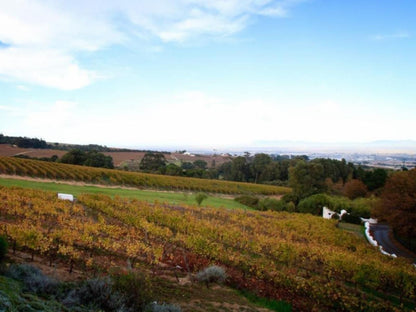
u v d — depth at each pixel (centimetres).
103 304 749
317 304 1288
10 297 569
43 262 1215
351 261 1720
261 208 5009
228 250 1847
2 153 8044
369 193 6612
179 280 1331
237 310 1082
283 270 1638
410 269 1955
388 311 1293
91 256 1422
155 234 2036
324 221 3653
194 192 5978
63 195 3056
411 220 2853
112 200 3275
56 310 615
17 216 1997
